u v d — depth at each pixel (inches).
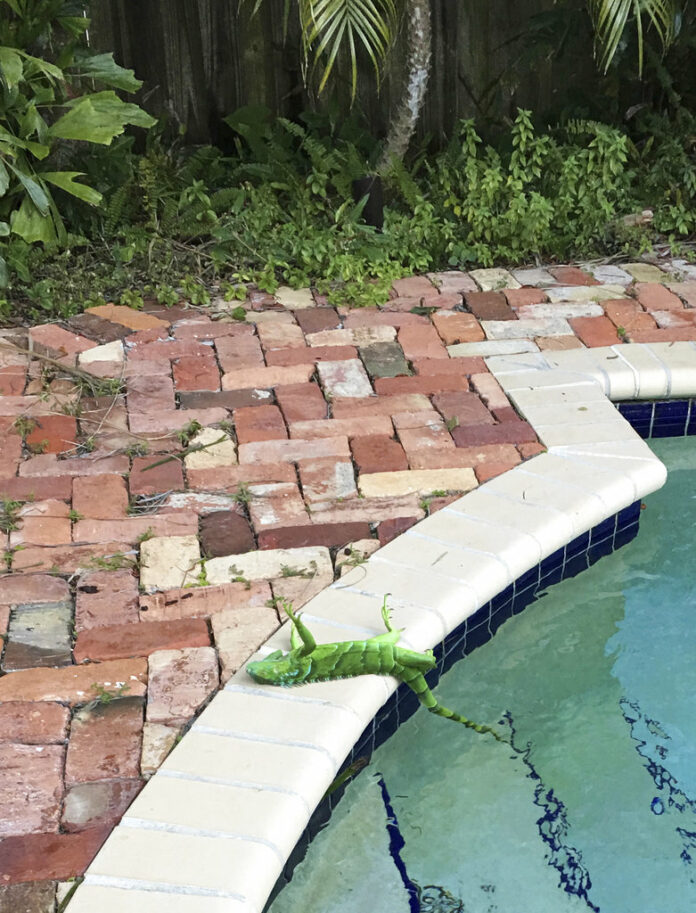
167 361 192.2
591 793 121.3
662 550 162.1
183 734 110.9
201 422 172.1
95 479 156.4
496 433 167.8
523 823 117.8
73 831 99.7
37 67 221.0
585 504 149.4
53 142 240.5
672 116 291.0
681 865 112.5
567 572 154.9
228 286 221.1
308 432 168.7
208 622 127.6
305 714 112.6
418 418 172.2
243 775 104.8
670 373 183.3
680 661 141.9
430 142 293.6
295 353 195.0
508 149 277.3
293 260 235.0
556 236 244.1
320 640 123.0
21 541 142.0
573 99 287.4
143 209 252.4
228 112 286.7
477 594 133.3
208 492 153.9
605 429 168.2
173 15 271.7
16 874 95.2
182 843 97.4
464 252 235.9
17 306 214.8
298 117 287.1
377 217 243.1
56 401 177.9
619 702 135.1
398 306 215.2
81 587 133.3
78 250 239.8
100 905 91.4
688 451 187.8
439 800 120.3
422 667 121.1
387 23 240.2
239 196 244.7
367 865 111.9
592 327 203.2
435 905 107.0
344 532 144.8
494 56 287.9
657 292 218.1
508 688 137.6
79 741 109.7
